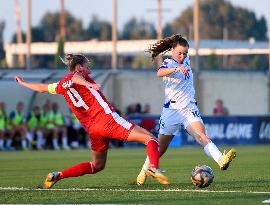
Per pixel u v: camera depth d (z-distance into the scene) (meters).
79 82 26.16
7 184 30.59
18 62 172.62
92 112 26.78
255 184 29.08
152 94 86.44
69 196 25.34
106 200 24.12
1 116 68.94
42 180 32.84
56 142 70.56
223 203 23.12
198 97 89.56
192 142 72.12
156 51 28.94
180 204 23.02
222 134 72.56
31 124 70.06
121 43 151.50
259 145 72.31
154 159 26.45
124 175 35.19
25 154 59.00
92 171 27.89
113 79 83.81
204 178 27.38
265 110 94.06
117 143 71.62
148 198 24.53
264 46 155.50
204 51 147.88
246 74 92.69
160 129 29.38
